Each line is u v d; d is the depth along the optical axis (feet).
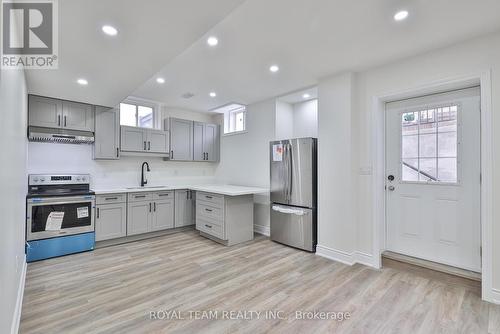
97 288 7.92
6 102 4.44
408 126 9.66
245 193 12.03
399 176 9.84
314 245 11.37
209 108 16.62
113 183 14.14
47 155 12.10
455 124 8.61
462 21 6.65
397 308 6.82
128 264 9.89
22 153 7.99
